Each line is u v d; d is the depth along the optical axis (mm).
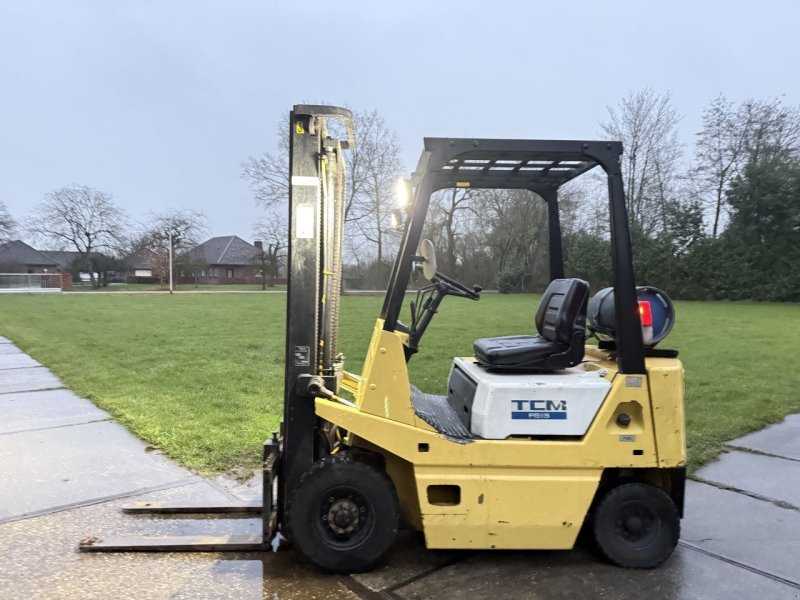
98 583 3031
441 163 3176
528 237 22734
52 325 16328
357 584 3066
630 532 3258
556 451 3094
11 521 3797
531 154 3186
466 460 3082
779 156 31828
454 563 3307
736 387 8234
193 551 3400
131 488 4387
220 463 4902
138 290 47812
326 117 3371
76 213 55625
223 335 13977
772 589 3084
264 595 2941
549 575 3182
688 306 27109
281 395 7441
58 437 5652
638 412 3162
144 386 7875
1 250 62531
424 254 3127
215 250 77562
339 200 3965
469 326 16109
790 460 5250
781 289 30078
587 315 3643
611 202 3170
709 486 4625
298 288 3316
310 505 3109
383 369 3109
